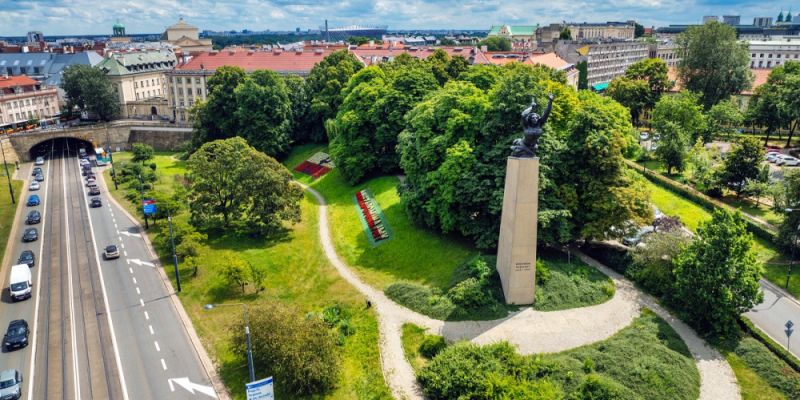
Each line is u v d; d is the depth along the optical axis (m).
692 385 45.28
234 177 79.38
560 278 59.75
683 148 94.88
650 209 65.38
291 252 75.12
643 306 57.12
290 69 162.12
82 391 47.56
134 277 69.06
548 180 62.88
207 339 54.91
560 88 80.25
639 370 45.75
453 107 72.75
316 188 106.50
